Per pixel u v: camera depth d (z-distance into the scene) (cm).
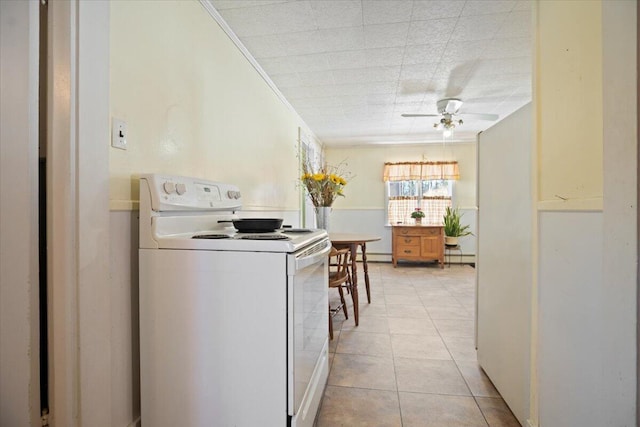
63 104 109
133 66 136
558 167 124
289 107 398
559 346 122
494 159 184
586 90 107
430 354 232
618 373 84
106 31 120
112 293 124
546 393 131
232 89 235
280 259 117
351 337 262
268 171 318
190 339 124
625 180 82
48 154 111
